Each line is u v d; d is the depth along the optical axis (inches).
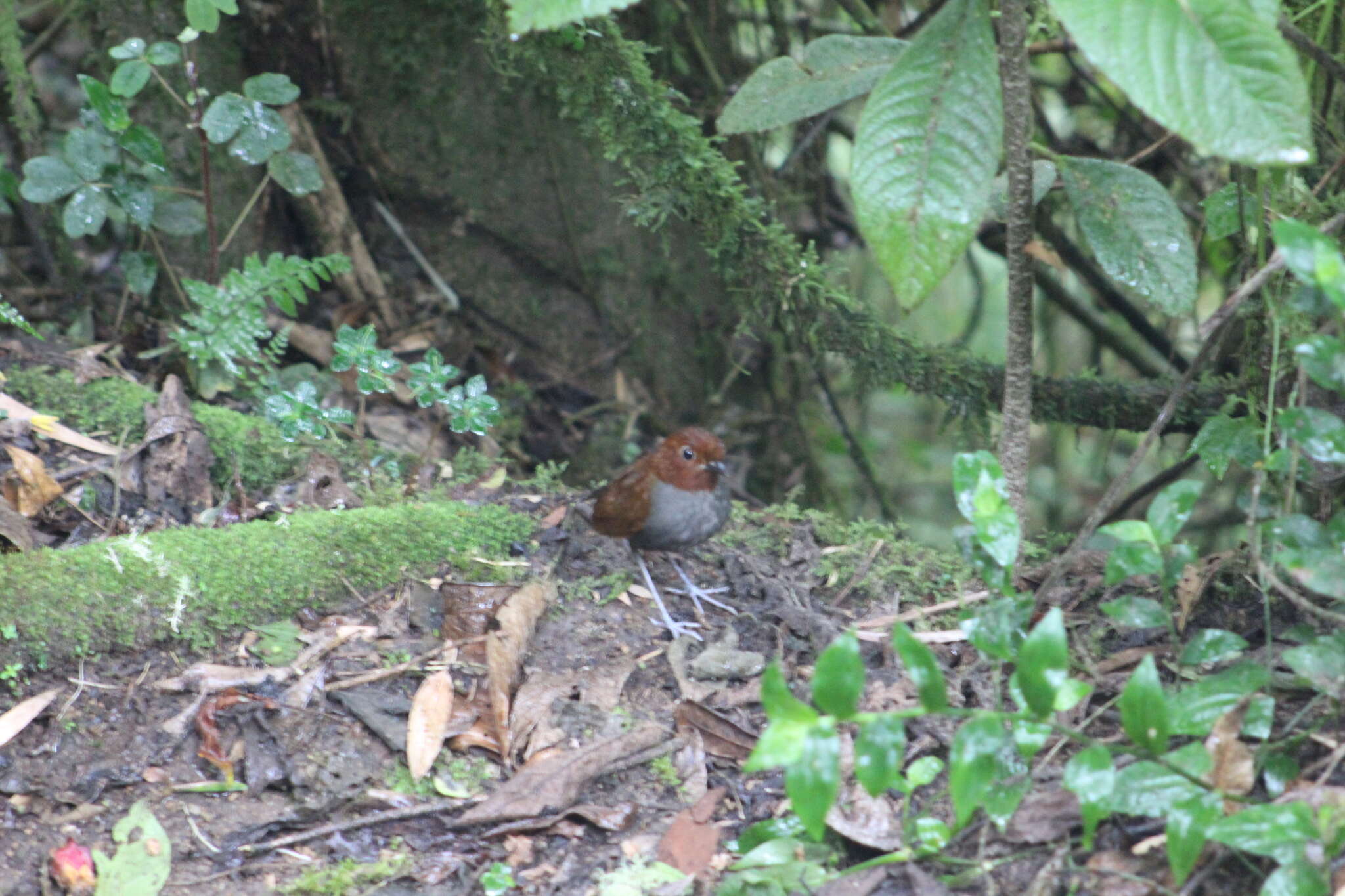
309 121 414.9
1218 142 173.2
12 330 353.1
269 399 300.2
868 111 203.0
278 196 405.7
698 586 304.0
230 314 329.1
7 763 230.5
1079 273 453.4
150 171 335.9
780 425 488.7
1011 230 225.5
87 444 310.5
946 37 199.5
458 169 427.2
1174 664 244.8
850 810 219.1
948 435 627.8
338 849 223.1
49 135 420.8
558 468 349.4
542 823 228.4
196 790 230.8
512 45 317.1
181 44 370.3
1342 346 183.9
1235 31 171.6
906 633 177.3
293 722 243.9
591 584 298.7
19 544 266.7
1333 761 195.2
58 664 247.9
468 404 298.7
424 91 416.2
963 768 176.9
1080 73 421.7
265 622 267.1
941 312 627.5
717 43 449.4
